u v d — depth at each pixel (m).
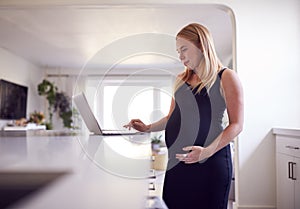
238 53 2.82
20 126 5.46
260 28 2.83
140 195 0.31
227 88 1.20
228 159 1.18
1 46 5.49
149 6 2.84
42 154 0.62
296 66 2.80
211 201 1.08
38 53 6.07
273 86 2.80
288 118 2.79
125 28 4.45
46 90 7.12
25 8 2.88
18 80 6.25
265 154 2.78
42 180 0.33
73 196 0.28
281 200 2.63
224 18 4.02
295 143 2.38
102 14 3.85
